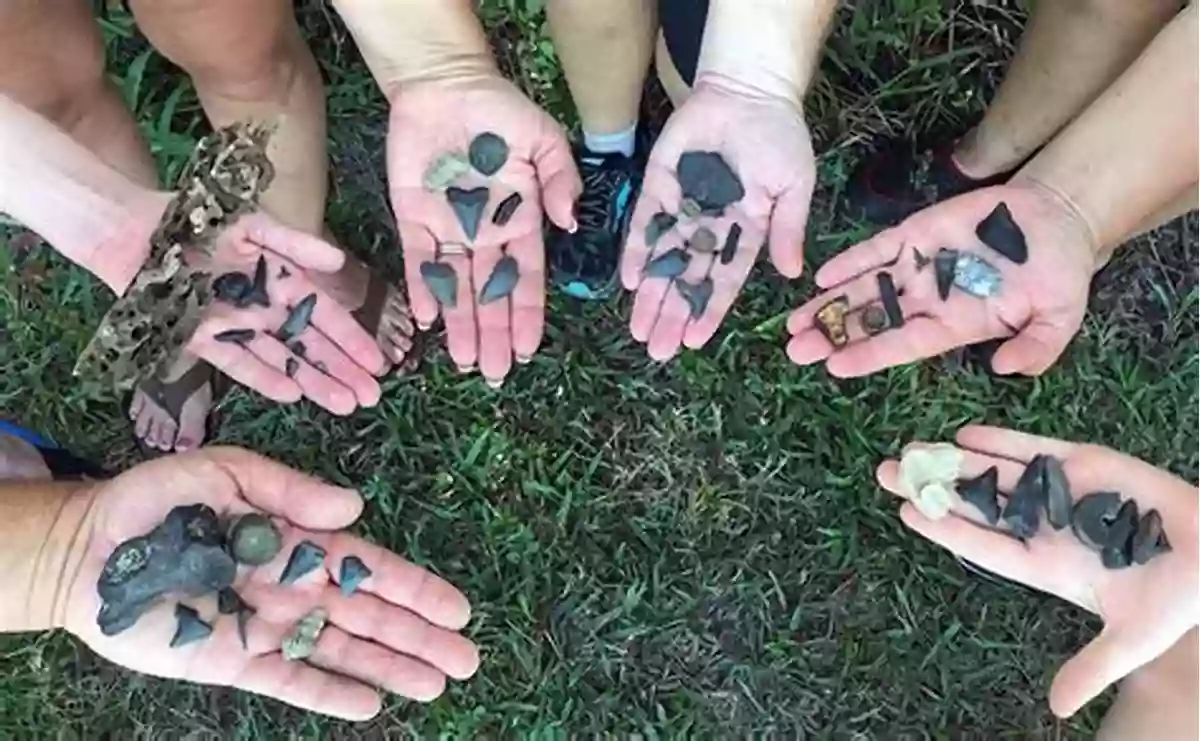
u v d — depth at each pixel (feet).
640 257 2.67
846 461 3.24
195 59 2.61
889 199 3.24
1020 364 2.53
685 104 2.56
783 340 3.24
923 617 3.23
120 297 2.42
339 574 2.59
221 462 2.54
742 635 3.26
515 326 2.73
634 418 3.27
